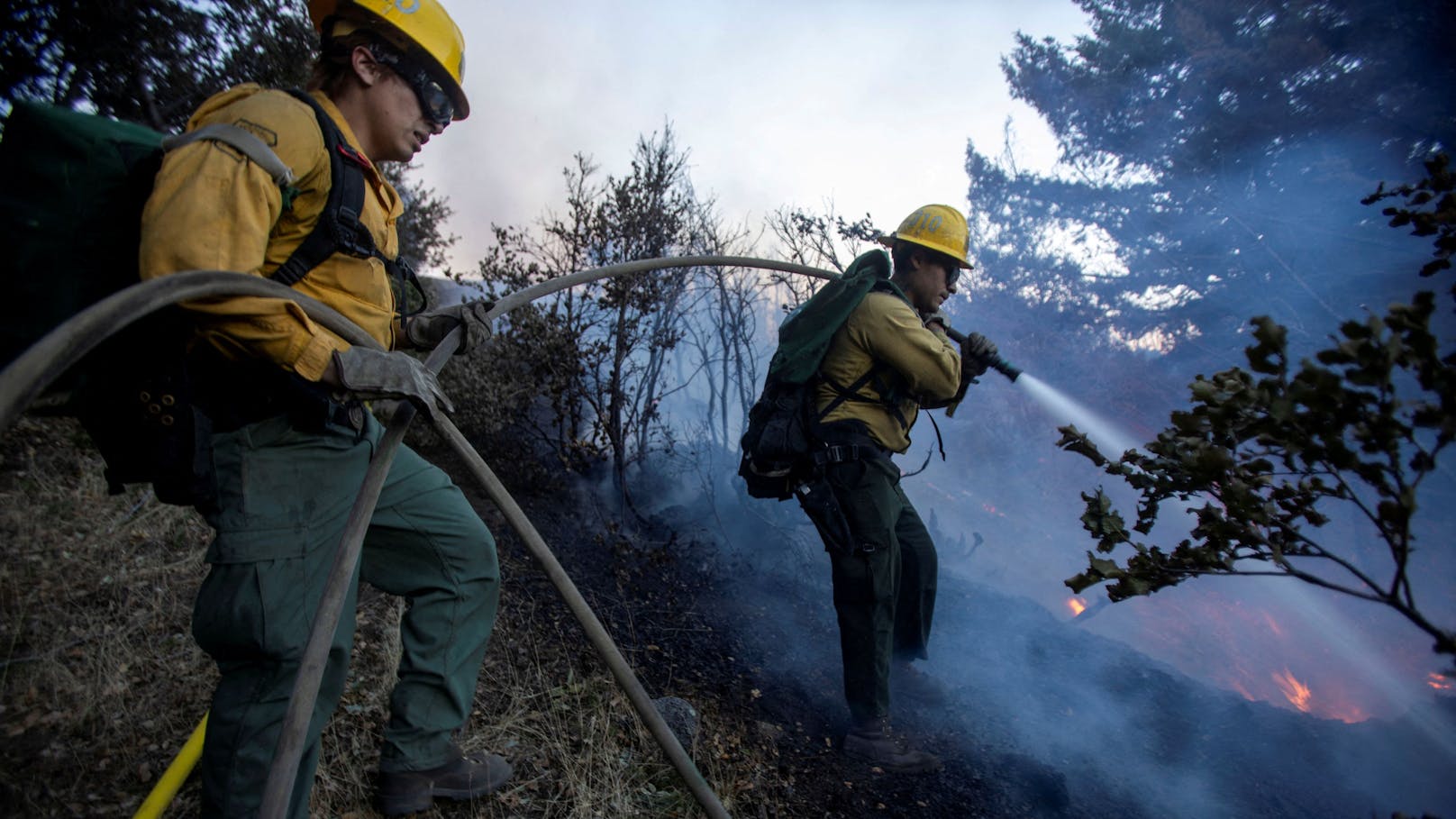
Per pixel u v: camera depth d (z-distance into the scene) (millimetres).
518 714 2539
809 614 3770
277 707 1578
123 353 1370
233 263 1323
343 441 1668
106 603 2670
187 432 1408
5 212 1303
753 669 3195
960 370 2961
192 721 2258
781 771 2594
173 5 3949
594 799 2256
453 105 1818
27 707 2176
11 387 770
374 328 1721
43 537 2885
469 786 2111
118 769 2053
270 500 1550
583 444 4348
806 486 2762
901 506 2973
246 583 1533
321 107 1566
